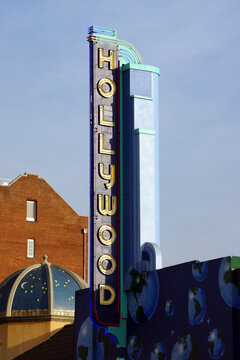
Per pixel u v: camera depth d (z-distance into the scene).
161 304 29.72
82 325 35.19
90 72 32.78
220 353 26.25
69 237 80.06
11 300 49.56
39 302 49.22
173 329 28.86
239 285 25.86
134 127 32.44
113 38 33.22
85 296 35.31
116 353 32.47
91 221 31.83
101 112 32.44
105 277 31.67
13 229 77.25
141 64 33.12
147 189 32.00
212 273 27.12
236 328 25.78
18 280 50.50
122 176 32.47
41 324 48.62
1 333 49.66
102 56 32.91
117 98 32.84
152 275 30.38
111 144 32.50
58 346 42.19
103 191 32.06
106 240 31.86
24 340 48.69
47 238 78.81
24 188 78.81
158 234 31.92
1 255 76.12
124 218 32.31
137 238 31.59
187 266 28.53
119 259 31.92
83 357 34.75
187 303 28.28
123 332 31.61
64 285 50.44
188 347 27.89
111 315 31.58
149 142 32.34
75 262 79.81
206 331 27.08
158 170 32.41
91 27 33.06
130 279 31.64
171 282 29.30
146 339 30.33
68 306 49.44
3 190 77.69
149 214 31.84
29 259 77.31
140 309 30.89
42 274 50.94
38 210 79.06
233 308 25.94
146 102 32.84
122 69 33.19
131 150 32.41
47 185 80.25
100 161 32.19
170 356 28.86
